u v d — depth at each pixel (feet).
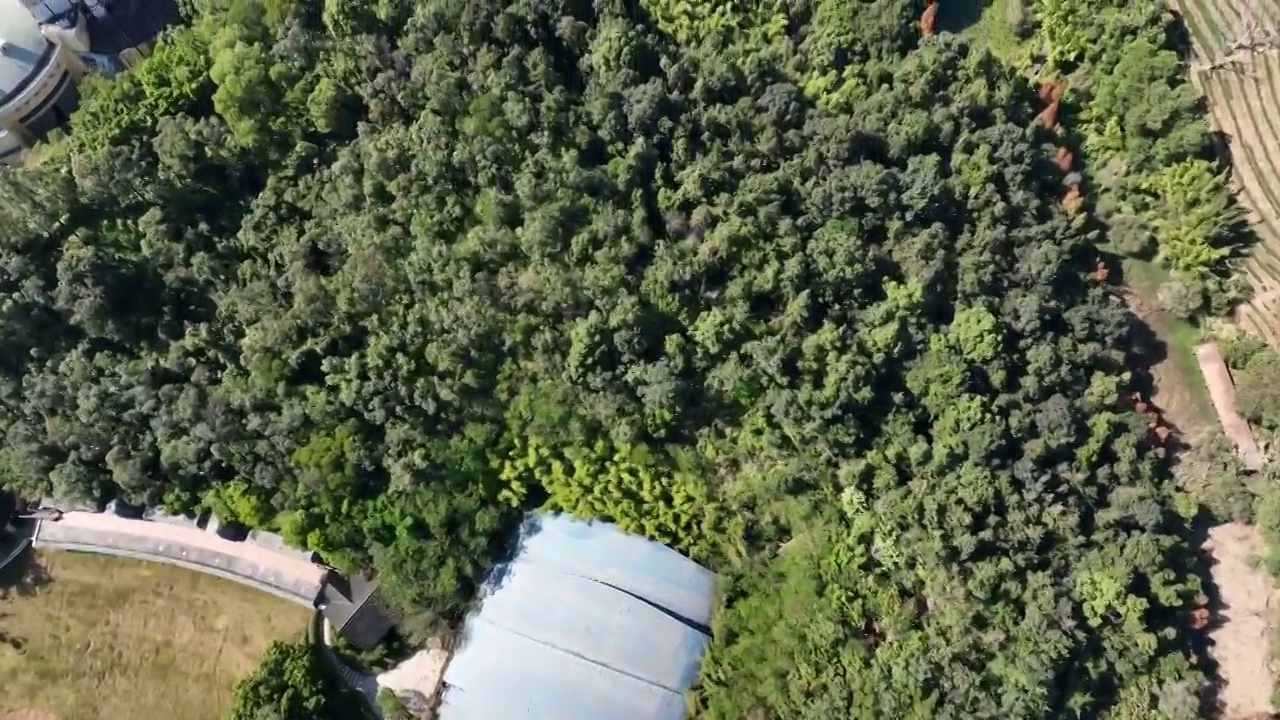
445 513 206.18
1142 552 203.21
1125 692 206.08
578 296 205.36
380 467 209.05
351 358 207.10
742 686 203.00
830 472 211.00
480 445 207.51
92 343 213.66
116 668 217.36
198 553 217.36
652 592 208.23
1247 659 214.90
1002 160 213.46
